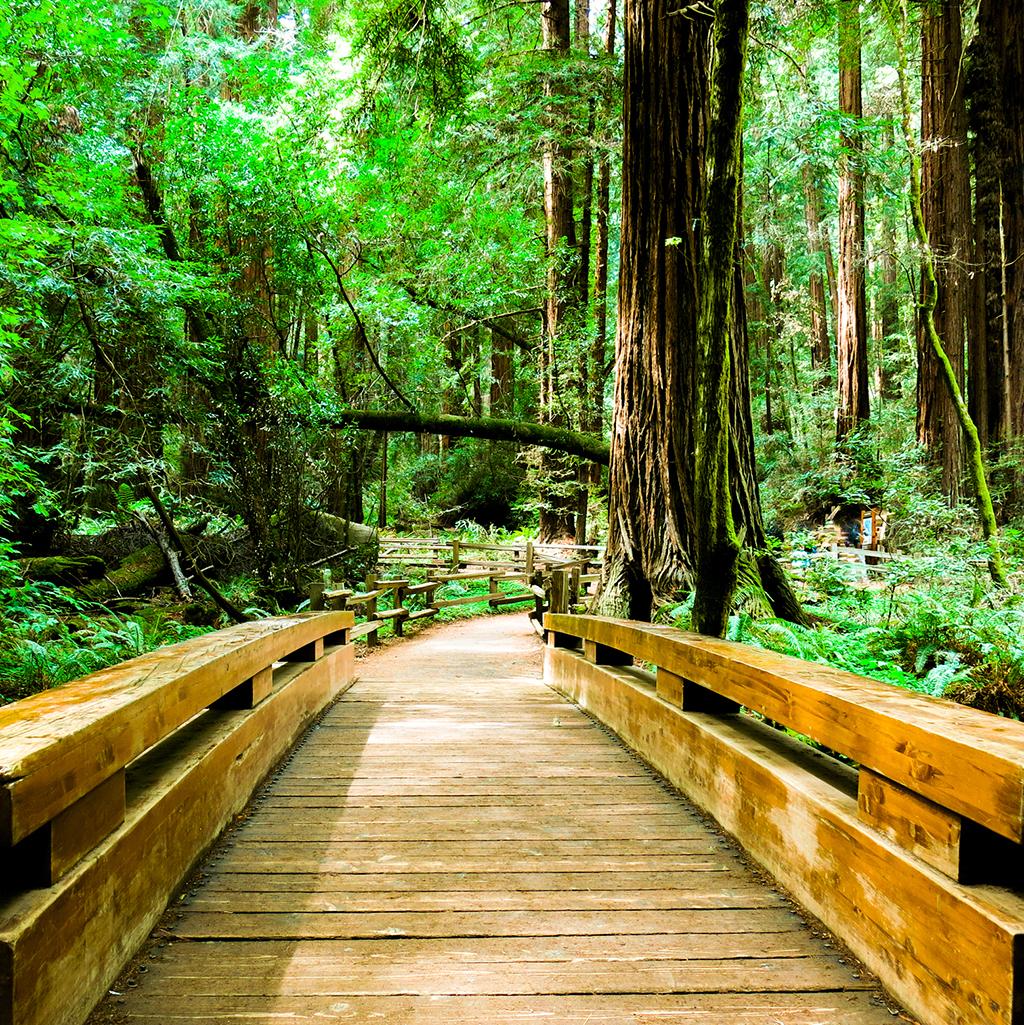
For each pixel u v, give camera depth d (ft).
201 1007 7.08
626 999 7.35
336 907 9.16
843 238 71.05
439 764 15.43
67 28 27.45
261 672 14.32
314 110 42.27
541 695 24.17
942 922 6.51
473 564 64.54
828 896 8.62
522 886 9.82
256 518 40.81
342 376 52.16
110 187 30.07
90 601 31.89
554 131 52.03
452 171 54.65
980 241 56.24
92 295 27.40
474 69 43.80
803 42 36.58
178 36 44.09
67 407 31.76
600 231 63.62
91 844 7.14
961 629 20.94
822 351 110.73
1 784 5.45
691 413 27.12
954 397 35.47
